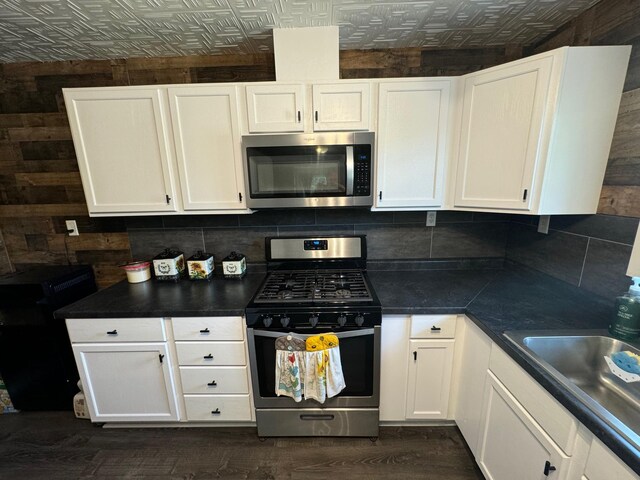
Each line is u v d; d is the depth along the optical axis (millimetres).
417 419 1654
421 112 1533
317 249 1915
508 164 1365
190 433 1706
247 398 1608
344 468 1487
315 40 1492
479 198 1506
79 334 1528
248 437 1673
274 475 1461
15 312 1751
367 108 1508
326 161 1521
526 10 1339
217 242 2031
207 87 1515
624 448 660
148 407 1648
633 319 1053
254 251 2037
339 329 1442
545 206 1291
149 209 1691
